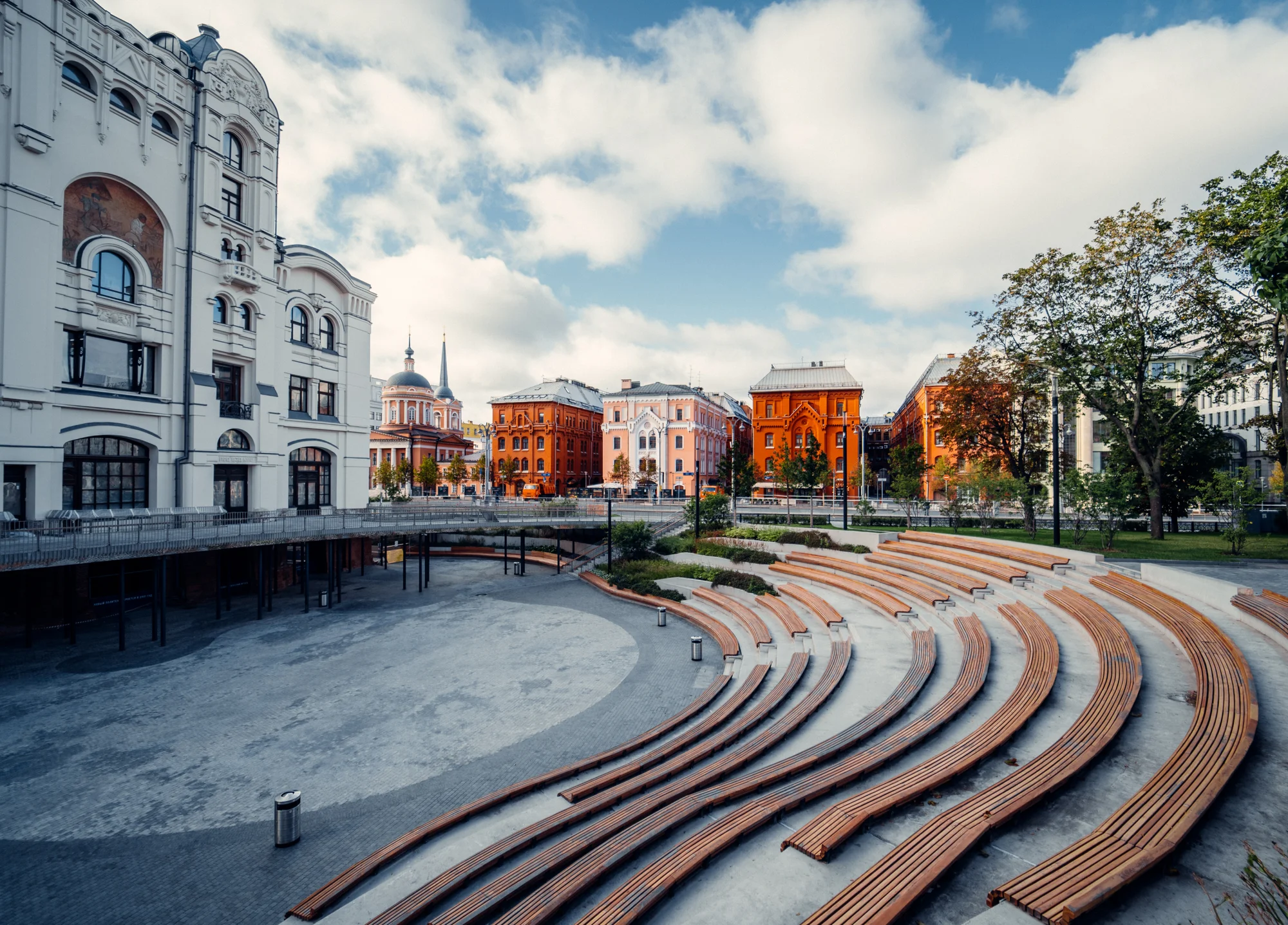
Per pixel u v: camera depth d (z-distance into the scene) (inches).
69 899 338.3
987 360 1314.0
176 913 327.9
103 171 962.1
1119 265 1007.0
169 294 1069.8
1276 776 274.4
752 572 1138.7
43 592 897.5
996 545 919.7
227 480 1185.4
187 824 410.3
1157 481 1051.9
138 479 1039.6
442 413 4328.3
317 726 568.7
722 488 2330.2
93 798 443.5
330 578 1075.3
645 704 623.5
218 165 1136.2
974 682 461.7
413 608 1066.7
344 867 366.9
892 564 948.0
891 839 271.4
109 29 959.0
